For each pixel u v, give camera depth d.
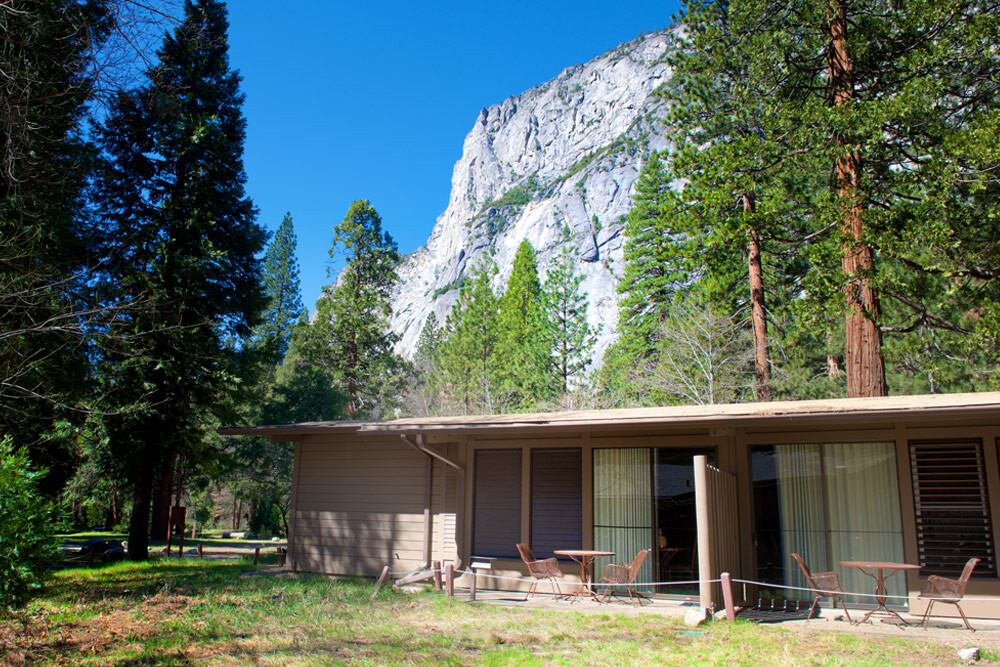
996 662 6.52
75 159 12.27
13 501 7.51
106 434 17.77
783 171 18.86
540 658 6.68
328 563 13.61
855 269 15.34
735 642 7.37
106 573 14.16
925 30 16.06
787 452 10.42
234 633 7.68
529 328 44.56
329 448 14.16
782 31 17.64
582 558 10.84
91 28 8.76
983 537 9.08
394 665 6.38
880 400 10.20
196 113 20.77
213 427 26.39
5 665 6.29
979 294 15.12
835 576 8.83
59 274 11.69
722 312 24.86
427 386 50.34
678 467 11.01
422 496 13.09
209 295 20.31
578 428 10.57
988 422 9.26
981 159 13.57
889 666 6.34
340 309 43.56
